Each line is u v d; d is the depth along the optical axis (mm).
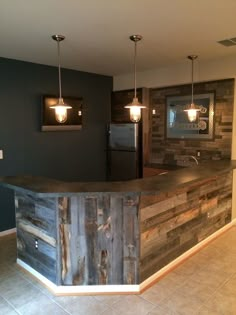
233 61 3734
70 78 4559
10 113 3896
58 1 2074
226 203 3957
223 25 2580
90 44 3146
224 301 2451
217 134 4215
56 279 2596
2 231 3977
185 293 2566
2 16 2350
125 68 4473
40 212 2693
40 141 4262
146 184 2639
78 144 4781
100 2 2096
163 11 2262
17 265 3078
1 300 2486
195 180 2875
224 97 4078
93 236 2555
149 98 4926
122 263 2590
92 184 2654
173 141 4738
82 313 2314
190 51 3477
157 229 2773
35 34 2799
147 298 2502
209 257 3240
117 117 5211
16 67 3906
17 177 3000
